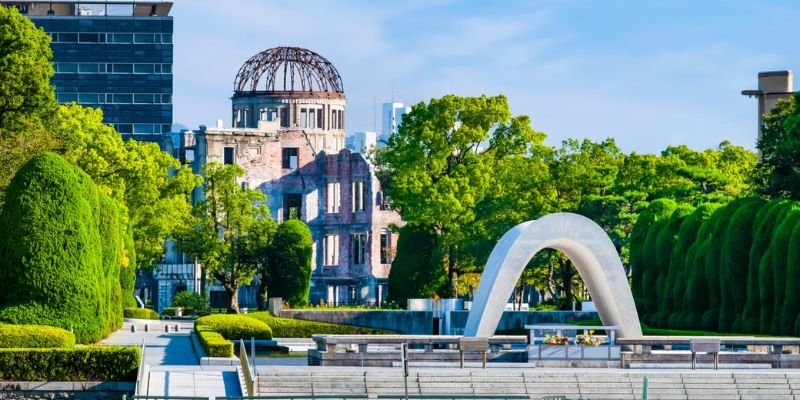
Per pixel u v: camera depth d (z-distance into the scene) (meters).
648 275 141.12
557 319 146.25
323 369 84.69
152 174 176.88
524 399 72.38
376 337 94.56
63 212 104.06
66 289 103.25
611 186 169.00
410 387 82.25
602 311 99.62
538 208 167.25
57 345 93.88
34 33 142.62
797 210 117.88
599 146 175.62
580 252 97.94
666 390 84.06
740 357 95.38
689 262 133.00
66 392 86.88
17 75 137.88
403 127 182.38
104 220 120.69
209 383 84.00
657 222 141.38
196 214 194.75
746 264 123.62
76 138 154.12
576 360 94.25
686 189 168.50
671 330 124.31
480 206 171.38
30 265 102.69
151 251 182.62
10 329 94.12
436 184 172.38
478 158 175.50
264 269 197.00
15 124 138.12
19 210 103.56
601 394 83.44
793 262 114.50
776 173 144.38
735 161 196.00
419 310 149.00
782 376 85.56
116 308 129.75
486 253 168.88
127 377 87.31
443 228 175.12
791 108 158.50
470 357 94.88
